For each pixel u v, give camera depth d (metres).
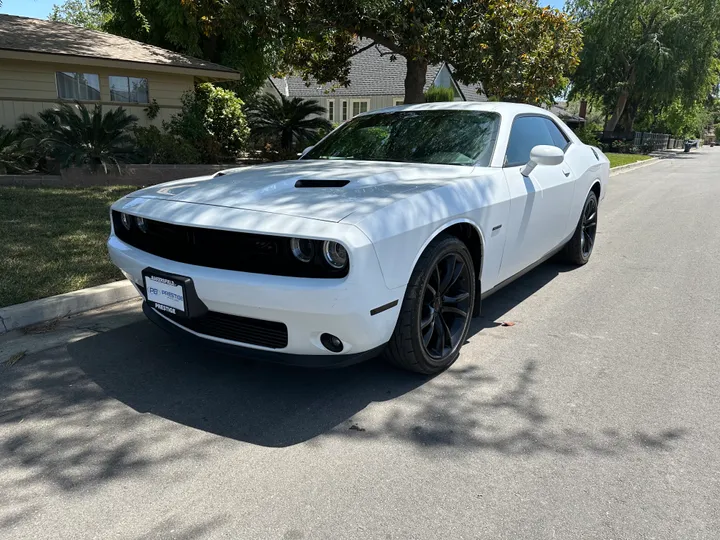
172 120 14.06
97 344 3.69
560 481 2.35
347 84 13.69
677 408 2.96
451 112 4.42
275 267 2.66
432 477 2.37
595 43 34.44
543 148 3.80
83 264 4.92
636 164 24.58
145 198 3.27
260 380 3.25
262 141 15.88
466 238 3.50
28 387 3.12
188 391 3.11
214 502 2.21
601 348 3.76
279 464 2.46
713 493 2.28
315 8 10.39
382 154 4.19
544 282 5.35
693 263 6.09
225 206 2.88
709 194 12.77
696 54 33.47
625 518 2.13
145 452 2.54
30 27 13.58
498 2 10.26
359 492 2.27
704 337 3.96
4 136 11.00
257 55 17.78
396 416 2.87
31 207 7.31
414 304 2.95
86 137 10.40
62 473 2.38
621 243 7.17
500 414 2.89
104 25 18.31
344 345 2.72
